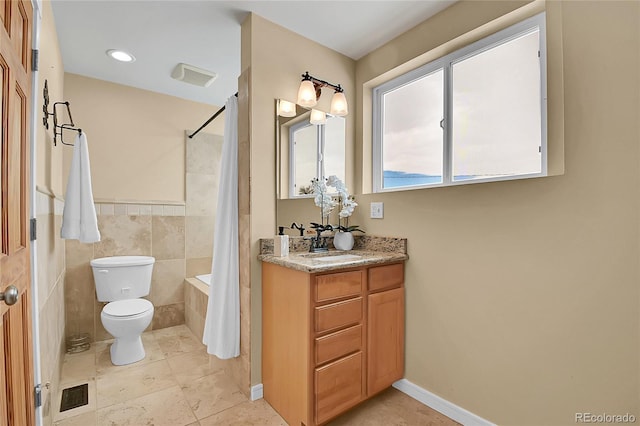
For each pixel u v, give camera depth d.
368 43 2.26
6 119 0.97
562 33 1.43
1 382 0.90
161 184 3.11
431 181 2.16
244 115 1.97
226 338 1.95
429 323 1.89
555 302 1.41
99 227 2.77
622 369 1.25
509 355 1.56
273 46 2.01
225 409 1.80
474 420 1.67
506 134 1.77
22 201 1.14
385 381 1.88
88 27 2.06
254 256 1.91
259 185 1.94
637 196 1.22
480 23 1.73
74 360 2.38
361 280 1.75
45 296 1.54
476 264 1.68
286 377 1.70
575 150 1.37
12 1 1.02
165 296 3.10
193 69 2.62
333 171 2.32
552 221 1.42
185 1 1.82
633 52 1.23
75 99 2.71
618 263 1.26
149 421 1.69
